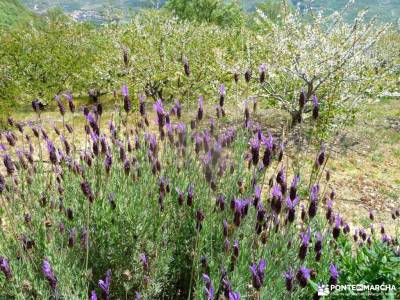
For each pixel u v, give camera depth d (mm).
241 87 10102
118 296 3246
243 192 3412
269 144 2625
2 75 13906
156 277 3033
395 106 15352
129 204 3500
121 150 3299
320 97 9422
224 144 2867
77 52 17406
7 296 2924
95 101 3852
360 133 11250
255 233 2693
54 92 15367
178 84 12859
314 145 9352
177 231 3488
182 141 3621
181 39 14195
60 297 2686
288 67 9531
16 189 3744
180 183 3631
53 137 9547
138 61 12602
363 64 9328
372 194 7492
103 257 3344
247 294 2674
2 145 3633
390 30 14008
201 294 2588
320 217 4012
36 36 17516
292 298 2775
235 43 14234
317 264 3254
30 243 3100
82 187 2689
